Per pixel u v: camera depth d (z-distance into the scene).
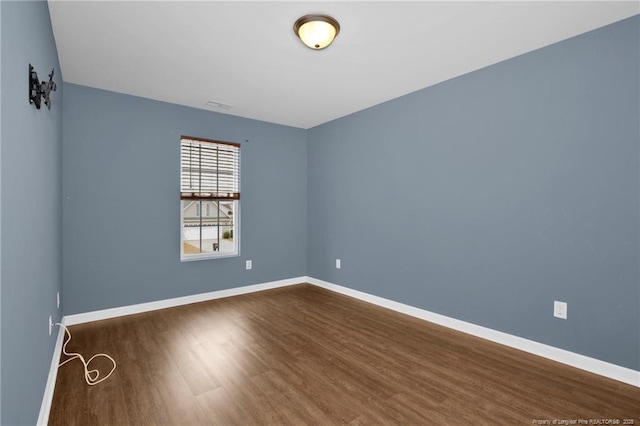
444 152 3.10
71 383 2.06
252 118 4.32
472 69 2.84
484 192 2.80
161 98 3.54
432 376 2.18
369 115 3.87
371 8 1.96
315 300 3.97
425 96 3.26
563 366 2.31
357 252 4.06
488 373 2.22
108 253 3.29
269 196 4.52
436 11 1.99
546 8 1.96
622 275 2.11
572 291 2.32
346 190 4.21
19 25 1.19
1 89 0.96
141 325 3.09
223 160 4.14
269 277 4.54
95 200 3.21
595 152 2.21
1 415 0.98
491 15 2.03
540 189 2.47
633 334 2.07
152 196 3.56
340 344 2.69
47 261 1.97
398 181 3.55
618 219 2.12
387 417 1.76
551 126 2.41
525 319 2.56
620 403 1.88
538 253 2.49
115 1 1.88
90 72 2.86
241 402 1.88
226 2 1.90
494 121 2.73
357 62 2.69
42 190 1.78
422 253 3.31
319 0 1.89
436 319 3.18
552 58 2.40
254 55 2.56
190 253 3.94
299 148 4.83
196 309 3.60
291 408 1.83
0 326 0.95
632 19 2.04
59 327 2.61
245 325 3.11
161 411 1.79
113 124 3.31
